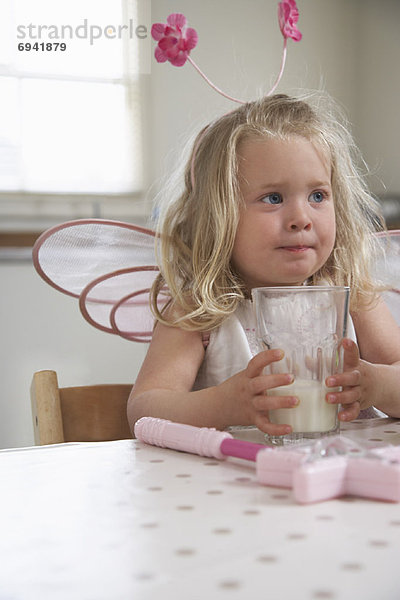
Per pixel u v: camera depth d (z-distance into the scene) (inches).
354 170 42.2
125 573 12.1
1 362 89.4
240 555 12.7
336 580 11.4
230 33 105.5
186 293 37.1
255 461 19.6
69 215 101.4
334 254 40.9
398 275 43.7
